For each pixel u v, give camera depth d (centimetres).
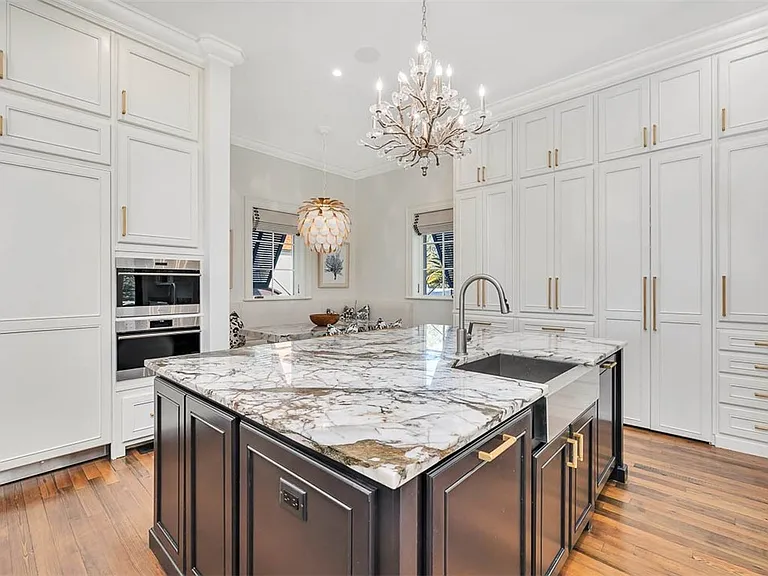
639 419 330
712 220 296
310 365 171
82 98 254
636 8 264
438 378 149
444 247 564
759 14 270
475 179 432
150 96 285
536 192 387
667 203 315
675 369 312
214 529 134
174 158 297
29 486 233
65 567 169
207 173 312
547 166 379
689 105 305
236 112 433
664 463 267
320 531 96
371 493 85
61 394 248
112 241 268
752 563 173
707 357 298
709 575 166
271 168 547
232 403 122
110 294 267
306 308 588
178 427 156
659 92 318
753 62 279
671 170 313
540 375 206
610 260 343
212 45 303
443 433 97
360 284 658
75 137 251
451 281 554
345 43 306
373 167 625
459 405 117
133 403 278
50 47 242
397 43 306
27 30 233
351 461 85
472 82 363
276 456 109
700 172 300
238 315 507
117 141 269
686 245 307
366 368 166
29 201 235
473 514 104
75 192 252
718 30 285
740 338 285
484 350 210
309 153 564
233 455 125
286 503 106
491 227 419
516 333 286
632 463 267
